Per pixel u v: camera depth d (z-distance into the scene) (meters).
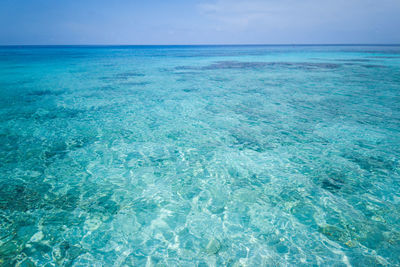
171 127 7.76
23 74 19.33
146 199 4.24
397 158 5.54
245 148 6.22
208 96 12.09
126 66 26.56
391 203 4.04
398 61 30.44
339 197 4.23
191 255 3.09
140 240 3.34
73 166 5.34
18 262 2.95
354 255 3.04
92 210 3.94
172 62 32.06
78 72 21.06
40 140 6.69
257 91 13.12
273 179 4.83
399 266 2.87
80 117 8.75
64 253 3.10
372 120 8.12
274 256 3.05
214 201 4.19
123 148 6.26
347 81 15.73
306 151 5.99
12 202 4.09
